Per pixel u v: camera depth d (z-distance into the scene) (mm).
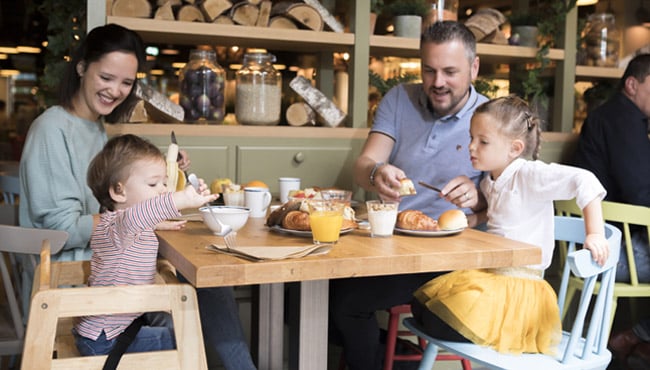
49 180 2254
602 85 3816
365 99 3162
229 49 3617
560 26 3529
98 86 2338
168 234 1851
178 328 1607
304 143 3041
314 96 3125
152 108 2863
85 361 1573
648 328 3271
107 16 2756
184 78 2971
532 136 2164
